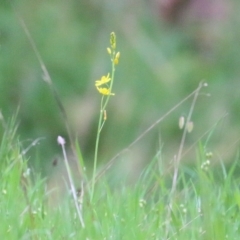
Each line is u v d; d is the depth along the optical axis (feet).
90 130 40.52
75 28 43.62
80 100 41.50
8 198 19.24
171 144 39.24
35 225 17.78
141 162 37.52
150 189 20.47
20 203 19.06
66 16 44.09
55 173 26.27
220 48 43.91
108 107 41.09
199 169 20.17
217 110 40.65
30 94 41.83
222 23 44.83
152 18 44.50
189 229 18.51
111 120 40.73
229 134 38.29
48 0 44.32
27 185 20.24
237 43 44.21
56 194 21.68
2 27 43.34
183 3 44.78
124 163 32.12
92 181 20.07
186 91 41.86
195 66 42.68
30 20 43.65
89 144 40.34
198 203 19.34
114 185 24.54
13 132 24.16
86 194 19.63
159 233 18.19
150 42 43.42
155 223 18.60
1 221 17.97
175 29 44.55
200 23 44.75
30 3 44.11
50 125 40.81
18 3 44.04
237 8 44.98
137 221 18.75
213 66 43.16
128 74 42.01
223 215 18.94
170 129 40.19
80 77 42.22
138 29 43.88
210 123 39.93
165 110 41.11
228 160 32.22
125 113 40.86
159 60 42.75
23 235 17.43
